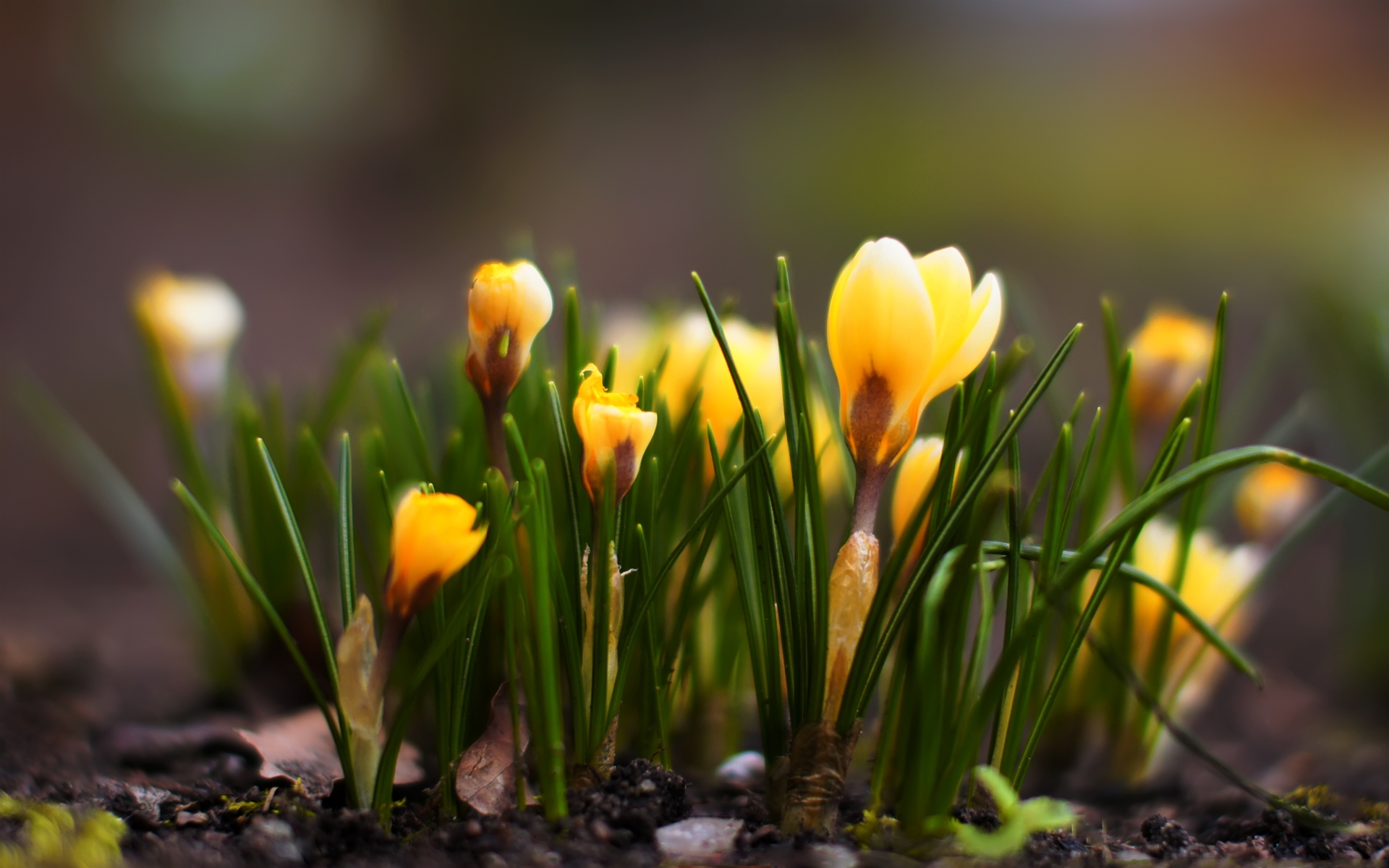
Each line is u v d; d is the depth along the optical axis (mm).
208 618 569
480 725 462
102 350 1569
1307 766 571
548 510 430
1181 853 449
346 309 1903
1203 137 2285
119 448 1312
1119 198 2174
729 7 2854
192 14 2477
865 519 427
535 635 427
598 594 433
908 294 414
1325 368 753
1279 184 2109
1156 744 517
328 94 2564
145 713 555
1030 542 466
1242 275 1848
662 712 455
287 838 428
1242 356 1508
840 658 429
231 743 510
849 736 433
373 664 431
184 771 495
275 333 1773
